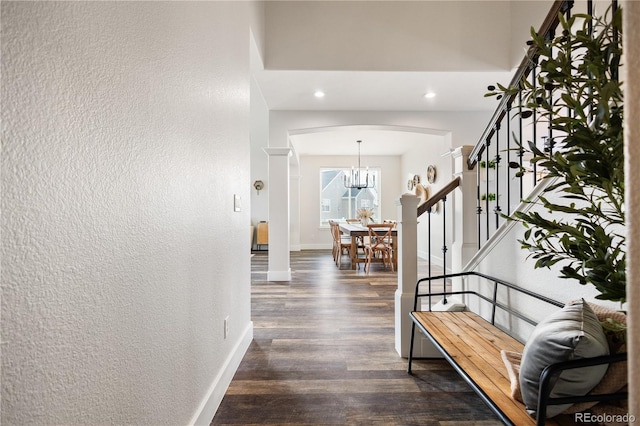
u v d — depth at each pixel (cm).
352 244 600
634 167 37
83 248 76
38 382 64
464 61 370
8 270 58
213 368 171
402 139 742
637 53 37
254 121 808
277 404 177
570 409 99
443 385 195
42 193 65
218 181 178
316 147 836
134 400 97
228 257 199
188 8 137
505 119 458
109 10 86
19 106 60
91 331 79
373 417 166
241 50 228
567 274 95
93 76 79
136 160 98
